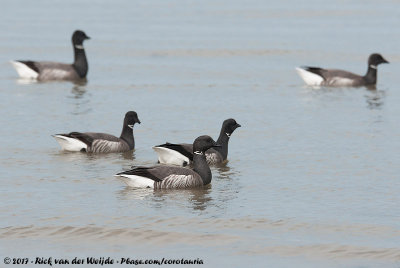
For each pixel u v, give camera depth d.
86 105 33.03
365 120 30.44
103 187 20.88
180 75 40.41
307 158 24.42
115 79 39.56
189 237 17.34
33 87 37.47
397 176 22.22
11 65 43.88
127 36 53.22
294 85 38.62
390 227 17.92
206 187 21.12
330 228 17.89
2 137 26.89
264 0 76.44
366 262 16.03
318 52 47.38
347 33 54.66
